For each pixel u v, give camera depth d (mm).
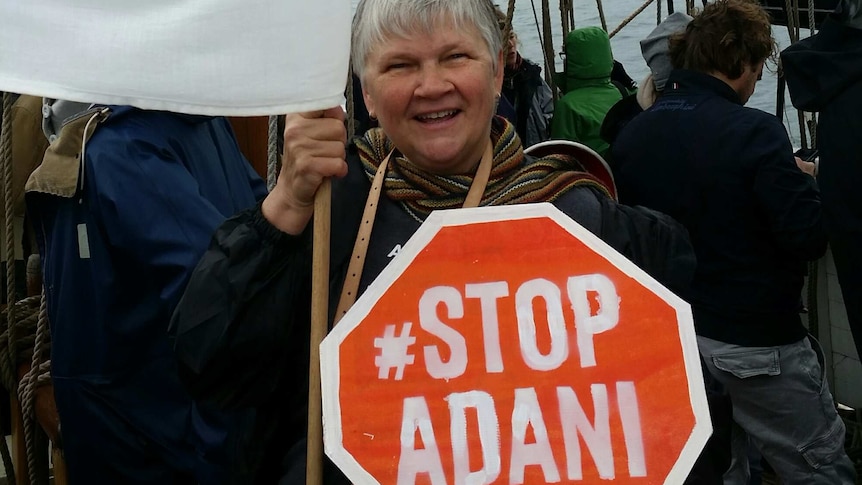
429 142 1444
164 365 2047
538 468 1291
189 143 2129
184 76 1268
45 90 1260
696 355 1312
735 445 2715
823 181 2266
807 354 2600
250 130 3061
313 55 1286
